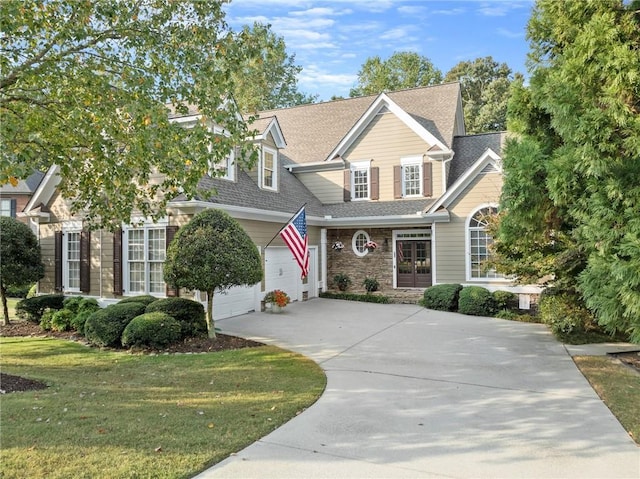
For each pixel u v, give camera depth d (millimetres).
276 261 15477
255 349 9289
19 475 3750
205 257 9672
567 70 6191
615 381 6977
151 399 6016
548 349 9281
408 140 18234
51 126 6797
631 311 5449
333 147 20219
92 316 10156
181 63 6656
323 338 10375
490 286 15078
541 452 4484
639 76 5406
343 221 17562
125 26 6629
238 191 13945
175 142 6465
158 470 3902
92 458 4098
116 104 6648
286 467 4086
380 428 5082
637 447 4598
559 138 8234
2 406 5574
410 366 7918
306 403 5895
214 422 5117
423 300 15430
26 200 26625
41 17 6234
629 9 6164
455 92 20656
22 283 13094
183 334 10211
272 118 16047
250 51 7074
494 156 14703
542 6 7438
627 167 5566
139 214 12609
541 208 7547
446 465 4188
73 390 6438
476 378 7191
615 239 5711
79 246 14305
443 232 15773
